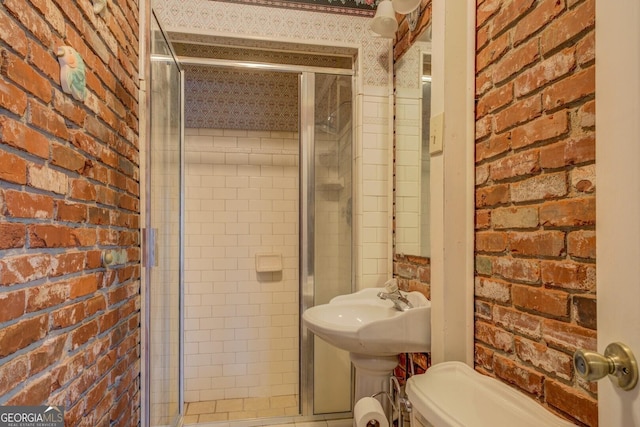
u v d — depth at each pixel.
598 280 0.57
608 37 0.55
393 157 2.01
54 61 0.84
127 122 1.38
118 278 1.25
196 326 2.42
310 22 2.00
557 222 0.81
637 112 0.50
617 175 0.54
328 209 2.18
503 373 1.00
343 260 2.17
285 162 2.53
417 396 0.92
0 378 0.64
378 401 1.48
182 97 2.11
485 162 1.10
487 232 1.08
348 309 1.74
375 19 1.71
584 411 0.73
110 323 1.17
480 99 1.13
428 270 1.58
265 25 1.95
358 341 1.30
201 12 1.89
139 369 1.46
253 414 2.21
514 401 0.86
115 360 1.21
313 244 2.15
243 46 2.02
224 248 2.46
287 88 2.47
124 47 1.34
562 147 0.80
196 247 2.43
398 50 1.98
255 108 2.47
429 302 1.43
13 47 0.68
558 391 0.80
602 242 0.57
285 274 2.52
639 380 0.49
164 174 1.73
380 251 2.04
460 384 0.97
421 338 1.31
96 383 1.05
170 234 1.88
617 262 0.54
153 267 1.52
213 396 2.42
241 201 2.48
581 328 0.74
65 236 0.88
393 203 2.01
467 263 1.17
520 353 0.93
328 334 1.35
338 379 2.14
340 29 2.03
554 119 0.82
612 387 0.54
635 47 0.51
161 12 1.86
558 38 0.81
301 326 2.12
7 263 0.66
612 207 0.55
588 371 0.52
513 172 0.97
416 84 1.75
